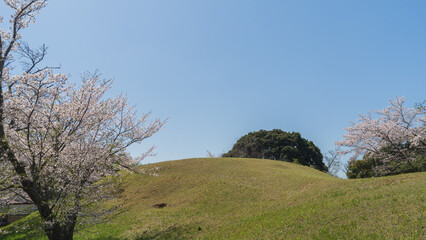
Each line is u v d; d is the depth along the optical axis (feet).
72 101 42.19
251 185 88.84
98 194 46.24
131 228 64.08
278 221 46.16
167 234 55.93
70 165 40.01
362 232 32.45
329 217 40.86
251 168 112.27
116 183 51.78
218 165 116.06
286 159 203.00
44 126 37.40
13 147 36.58
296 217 45.39
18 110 35.12
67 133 39.88
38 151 36.47
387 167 94.38
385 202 41.65
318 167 210.18
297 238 35.58
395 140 85.81
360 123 88.69
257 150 219.20
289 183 87.61
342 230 34.55
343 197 54.49
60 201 38.88
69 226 41.68
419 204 36.65
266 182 91.04
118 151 47.83
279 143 214.69
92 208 48.21
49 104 38.24
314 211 46.44
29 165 37.78
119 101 48.93
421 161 85.92
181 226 60.29
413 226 30.73
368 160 114.32
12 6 38.24
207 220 62.39
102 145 45.37
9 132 35.99
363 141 90.22
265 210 60.29
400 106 85.71
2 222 77.97
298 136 219.20
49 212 38.47
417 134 79.97
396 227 31.65
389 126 83.66
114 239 56.95
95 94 43.83
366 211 39.65
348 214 40.11
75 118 40.27
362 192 55.72
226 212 67.62
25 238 60.08
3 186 35.68
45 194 38.27
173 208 77.15
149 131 51.01
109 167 46.70
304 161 206.28
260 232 42.39
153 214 73.31
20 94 36.45
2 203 38.86
